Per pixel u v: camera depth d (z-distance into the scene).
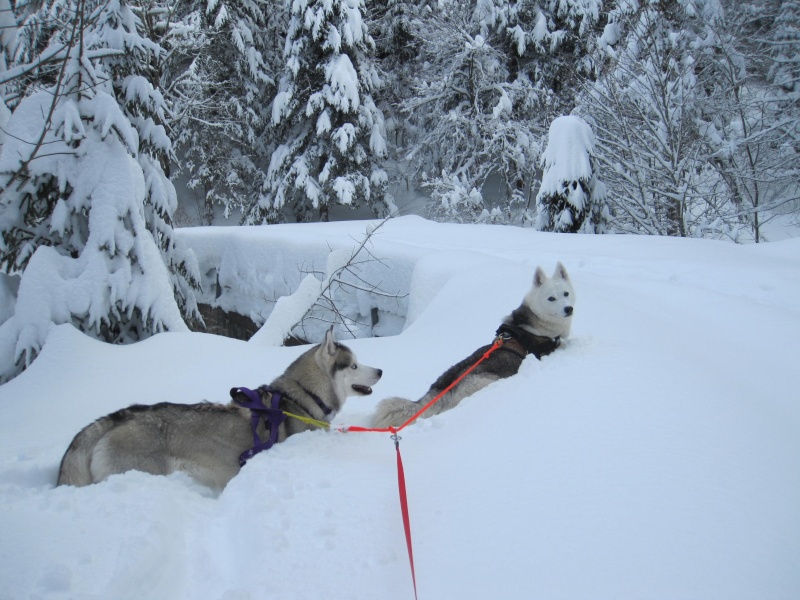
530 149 23.97
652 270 9.15
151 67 12.23
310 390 4.37
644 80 15.82
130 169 9.06
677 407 3.29
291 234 16.05
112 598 2.09
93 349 7.73
